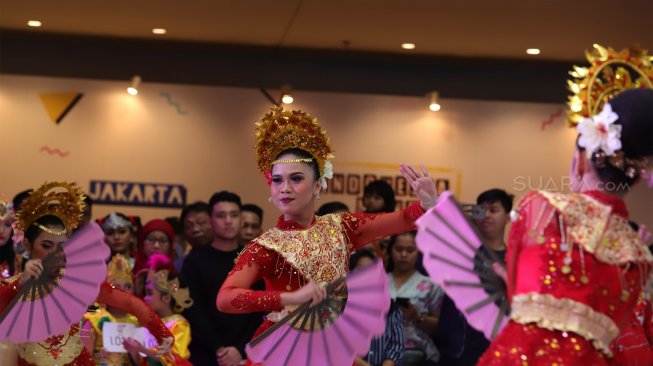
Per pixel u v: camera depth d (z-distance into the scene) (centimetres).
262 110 1188
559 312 372
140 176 1166
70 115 1162
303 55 1196
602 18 996
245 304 479
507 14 994
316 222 534
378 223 534
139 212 1162
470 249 400
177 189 1167
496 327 398
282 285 517
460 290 400
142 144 1170
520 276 381
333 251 523
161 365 720
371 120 1194
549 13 985
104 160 1162
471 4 966
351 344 478
